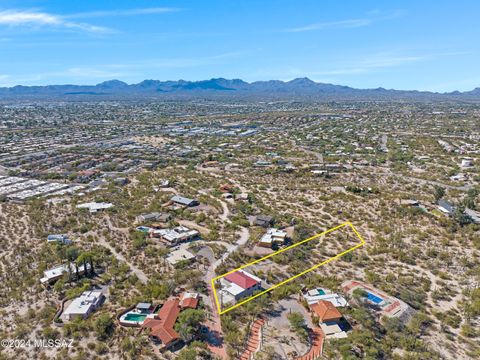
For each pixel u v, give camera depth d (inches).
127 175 6368.1
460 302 2694.4
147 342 2226.9
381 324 2429.9
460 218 3927.2
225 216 4350.4
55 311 2561.5
